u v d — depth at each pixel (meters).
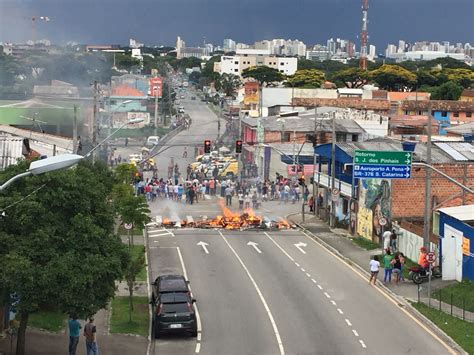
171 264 48.12
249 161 109.12
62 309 26.28
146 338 32.44
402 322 35.69
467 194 53.50
